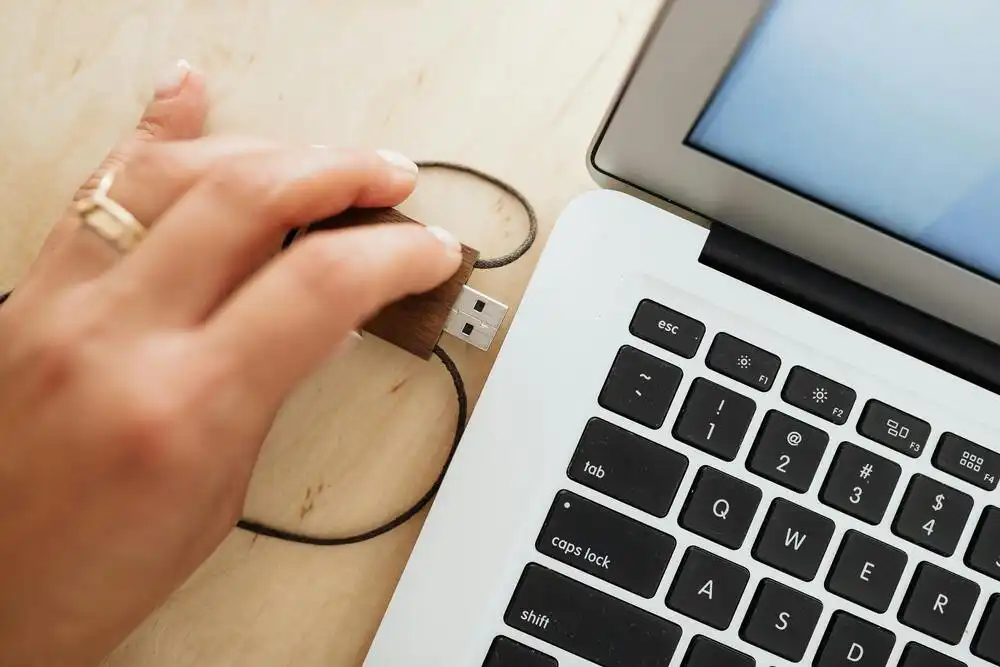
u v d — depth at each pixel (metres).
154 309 0.29
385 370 0.34
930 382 0.31
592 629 0.30
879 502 0.31
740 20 0.23
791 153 0.26
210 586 0.32
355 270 0.28
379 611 0.32
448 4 0.36
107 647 0.28
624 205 0.31
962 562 0.31
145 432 0.27
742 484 0.30
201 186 0.30
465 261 0.32
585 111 0.36
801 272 0.31
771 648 0.30
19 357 0.29
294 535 0.32
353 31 0.36
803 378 0.31
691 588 0.30
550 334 0.30
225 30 0.35
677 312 0.31
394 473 0.33
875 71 0.23
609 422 0.30
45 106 0.35
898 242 0.29
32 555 0.27
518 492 0.30
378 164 0.31
